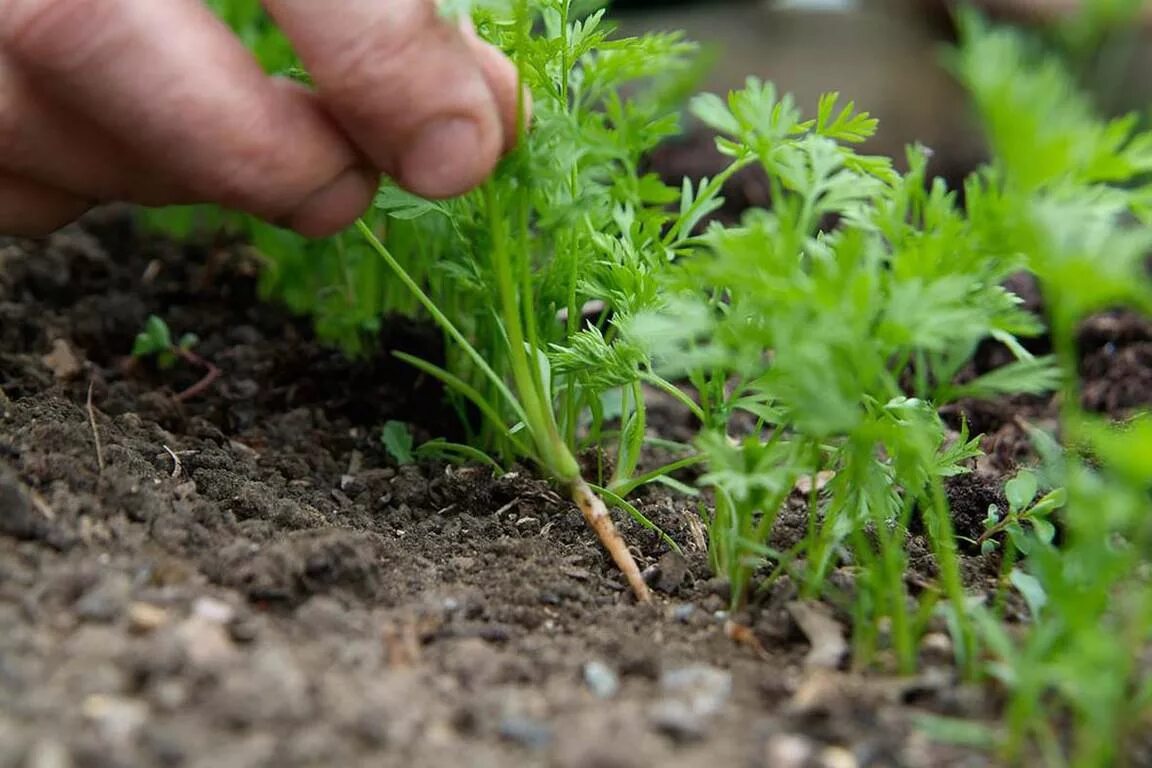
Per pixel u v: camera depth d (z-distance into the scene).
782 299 0.42
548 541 0.49
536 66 0.47
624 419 0.51
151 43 0.43
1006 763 0.41
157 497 0.47
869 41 1.08
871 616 0.45
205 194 0.45
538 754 0.41
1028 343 0.60
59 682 0.41
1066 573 0.44
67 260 0.63
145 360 0.57
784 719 0.42
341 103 0.44
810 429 0.43
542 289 0.50
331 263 0.60
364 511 0.50
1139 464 0.40
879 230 0.45
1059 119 0.41
